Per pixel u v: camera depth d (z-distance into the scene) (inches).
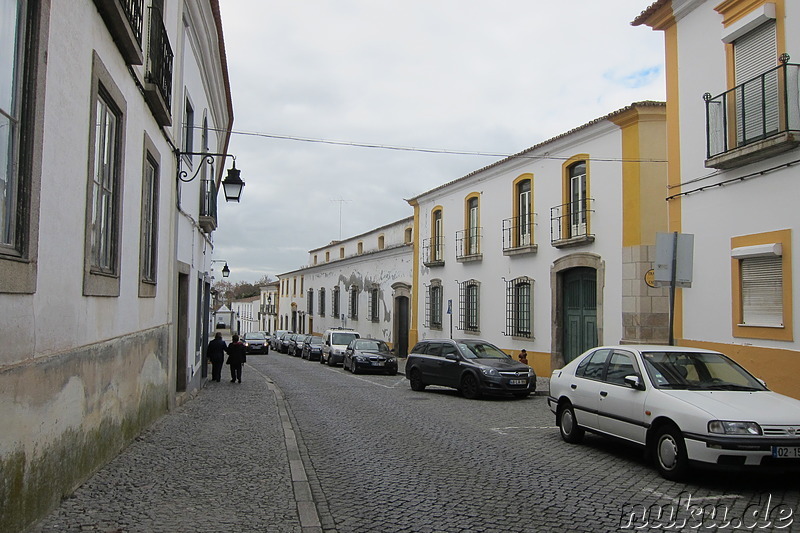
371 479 272.2
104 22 239.5
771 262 390.9
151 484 237.5
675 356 311.6
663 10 482.9
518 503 234.1
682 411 261.9
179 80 432.1
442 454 328.2
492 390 581.9
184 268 485.4
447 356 644.1
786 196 377.1
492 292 881.5
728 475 276.5
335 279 1769.2
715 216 435.8
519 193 827.4
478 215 926.4
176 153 427.5
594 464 302.5
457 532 200.7
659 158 612.4
